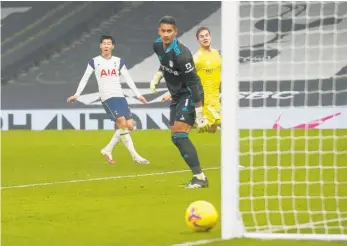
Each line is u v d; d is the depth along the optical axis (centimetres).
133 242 2262
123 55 9300
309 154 5169
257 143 6050
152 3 9662
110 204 3061
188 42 9475
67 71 9344
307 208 2941
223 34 2227
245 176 3981
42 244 2253
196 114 3344
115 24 9619
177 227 2512
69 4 9912
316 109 7700
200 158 5062
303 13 8944
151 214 2798
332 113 7675
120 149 5838
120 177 4047
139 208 2947
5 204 3091
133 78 9044
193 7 9575
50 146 6188
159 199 3181
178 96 3431
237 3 2228
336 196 3259
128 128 4709
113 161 4781
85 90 8944
